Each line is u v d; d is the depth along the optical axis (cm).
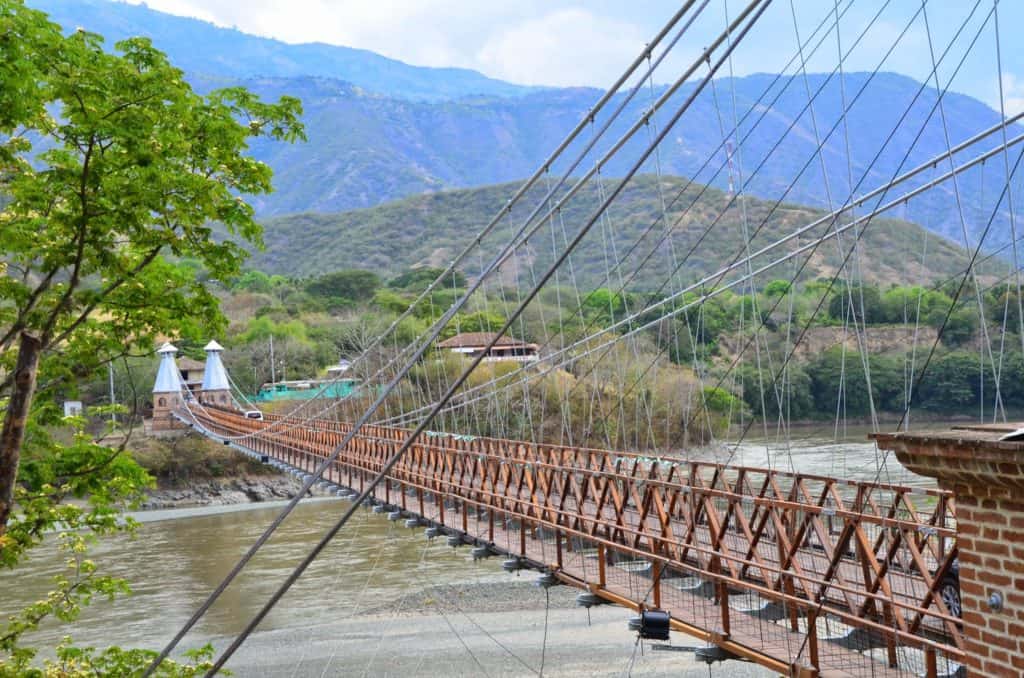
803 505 1190
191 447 7706
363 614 3294
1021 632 532
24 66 1146
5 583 3916
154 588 3850
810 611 1067
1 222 1295
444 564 3950
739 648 1176
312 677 2686
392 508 2634
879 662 1082
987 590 554
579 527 1759
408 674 2662
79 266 1290
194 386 9712
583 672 2572
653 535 1415
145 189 1258
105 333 1468
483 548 2020
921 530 994
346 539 4650
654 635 1287
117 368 7950
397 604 3384
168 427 8294
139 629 3234
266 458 4856
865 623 973
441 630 3039
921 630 1120
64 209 1316
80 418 1541
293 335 9744
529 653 2762
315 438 4288
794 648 1155
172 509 6981
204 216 1348
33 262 1339
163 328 1490
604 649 2741
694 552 1548
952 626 884
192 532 5350
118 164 1284
